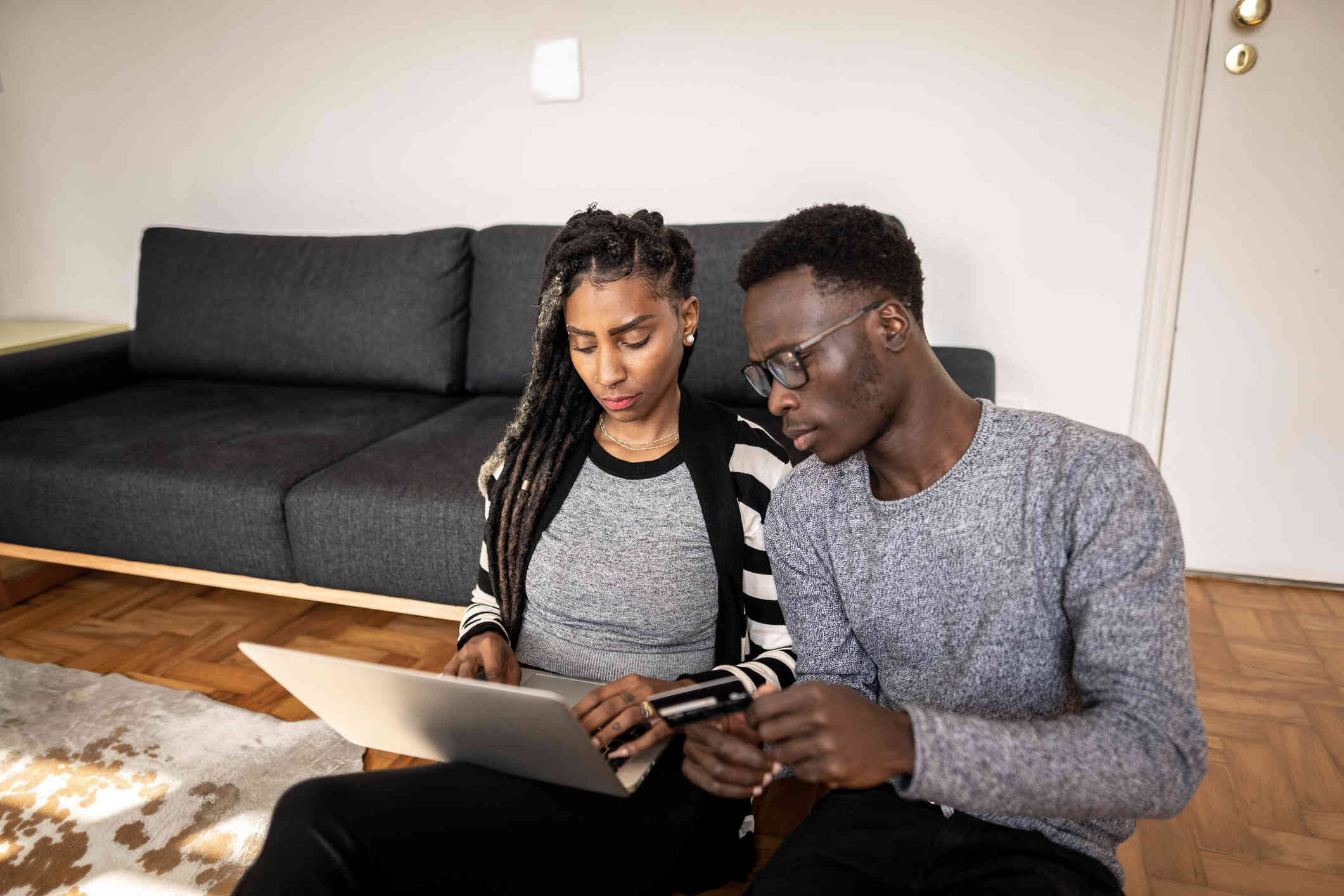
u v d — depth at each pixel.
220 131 2.81
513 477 1.13
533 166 2.56
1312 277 2.10
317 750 1.65
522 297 2.30
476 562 1.77
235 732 1.71
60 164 3.01
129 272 3.06
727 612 1.08
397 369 2.43
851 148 2.30
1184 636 0.70
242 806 1.50
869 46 2.22
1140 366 2.26
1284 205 2.08
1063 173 2.18
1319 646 1.97
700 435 1.08
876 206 2.33
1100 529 0.72
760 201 2.41
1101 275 2.23
